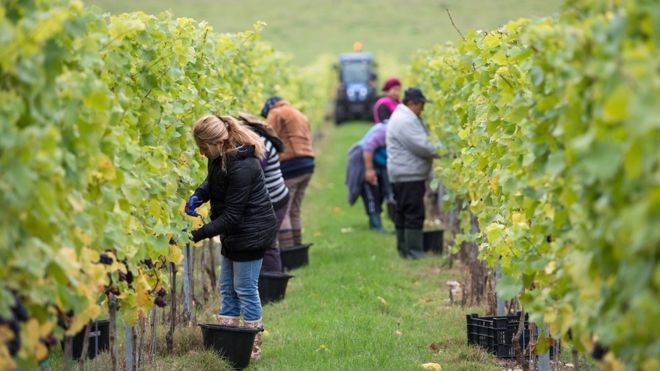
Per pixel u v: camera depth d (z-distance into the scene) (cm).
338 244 3678
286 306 2597
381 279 2956
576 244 1079
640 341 866
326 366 1952
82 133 1110
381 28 19525
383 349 2086
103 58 1370
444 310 2530
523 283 1315
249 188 1920
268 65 3981
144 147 1572
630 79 796
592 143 858
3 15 951
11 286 975
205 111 2205
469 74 2133
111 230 1253
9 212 941
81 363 1445
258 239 1955
